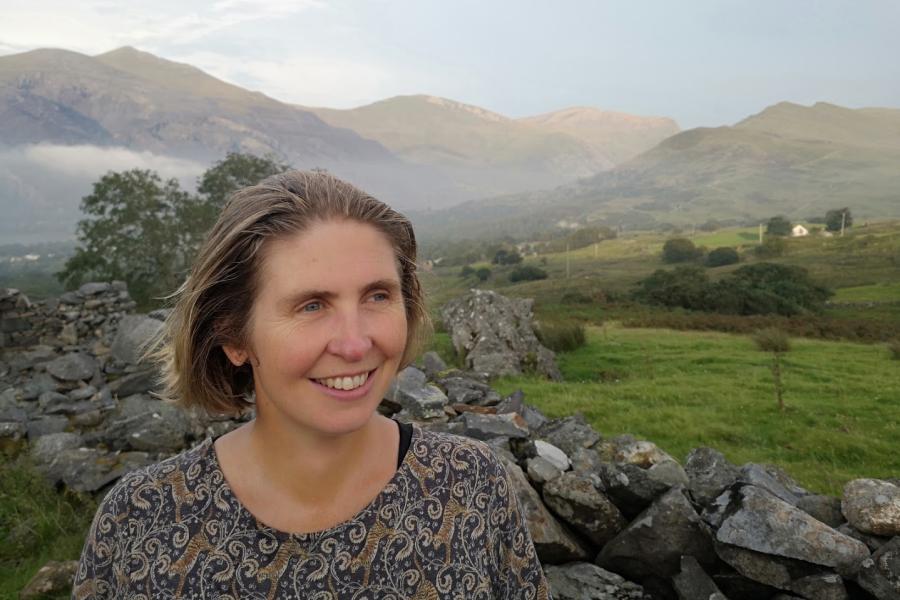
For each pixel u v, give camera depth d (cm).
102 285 1177
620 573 326
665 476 344
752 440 928
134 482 106
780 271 5538
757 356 1823
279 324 98
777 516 293
